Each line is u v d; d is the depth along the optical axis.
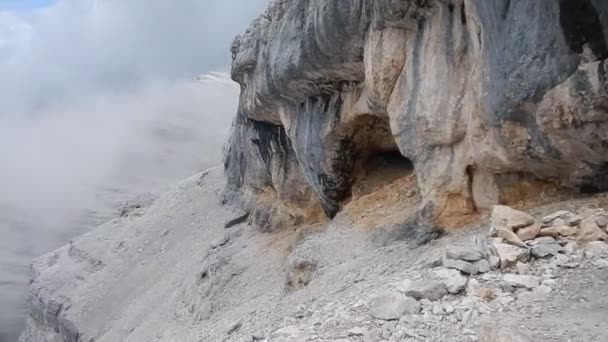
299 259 15.38
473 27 10.55
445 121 11.41
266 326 10.73
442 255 9.26
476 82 10.45
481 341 6.69
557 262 8.14
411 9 12.07
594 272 7.75
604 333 6.33
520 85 9.02
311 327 8.26
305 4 16.75
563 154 9.27
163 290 30.95
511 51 9.13
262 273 20.22
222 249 26.84
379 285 9.51
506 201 10.84
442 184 11.70
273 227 24.53
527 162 10.02
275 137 23.39
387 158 18.98
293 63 17.27
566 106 8.47
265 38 20.53
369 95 14.59
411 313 7.72
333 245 15.40
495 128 9.96
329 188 18.44
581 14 7.91
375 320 7.89
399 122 12.71
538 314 7.07
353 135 17.58
